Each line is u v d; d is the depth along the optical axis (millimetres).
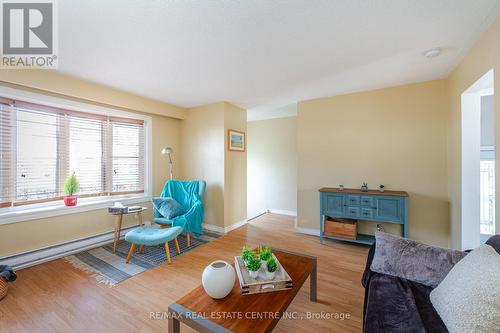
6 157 2428
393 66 2367
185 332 1510
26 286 2066
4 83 2301
